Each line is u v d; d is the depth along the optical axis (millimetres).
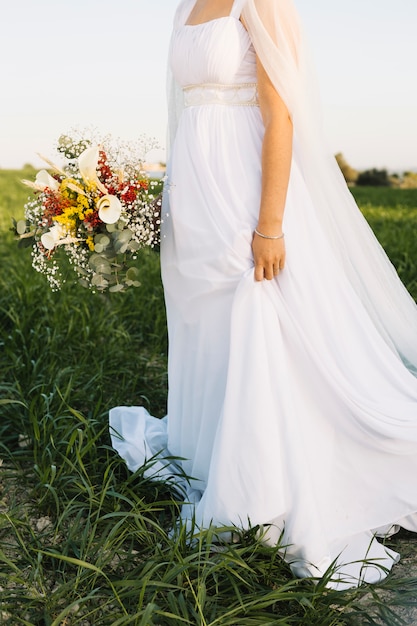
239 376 2654
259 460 2586
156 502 2850
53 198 2824
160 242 3066
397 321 3215
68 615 2449
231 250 2744
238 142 2816
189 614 2412
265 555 2650
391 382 2957
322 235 2938
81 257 2896
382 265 3150
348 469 2836
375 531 2934
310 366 2752
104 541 2701
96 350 4645
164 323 5324
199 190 2842
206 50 2758
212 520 2645
